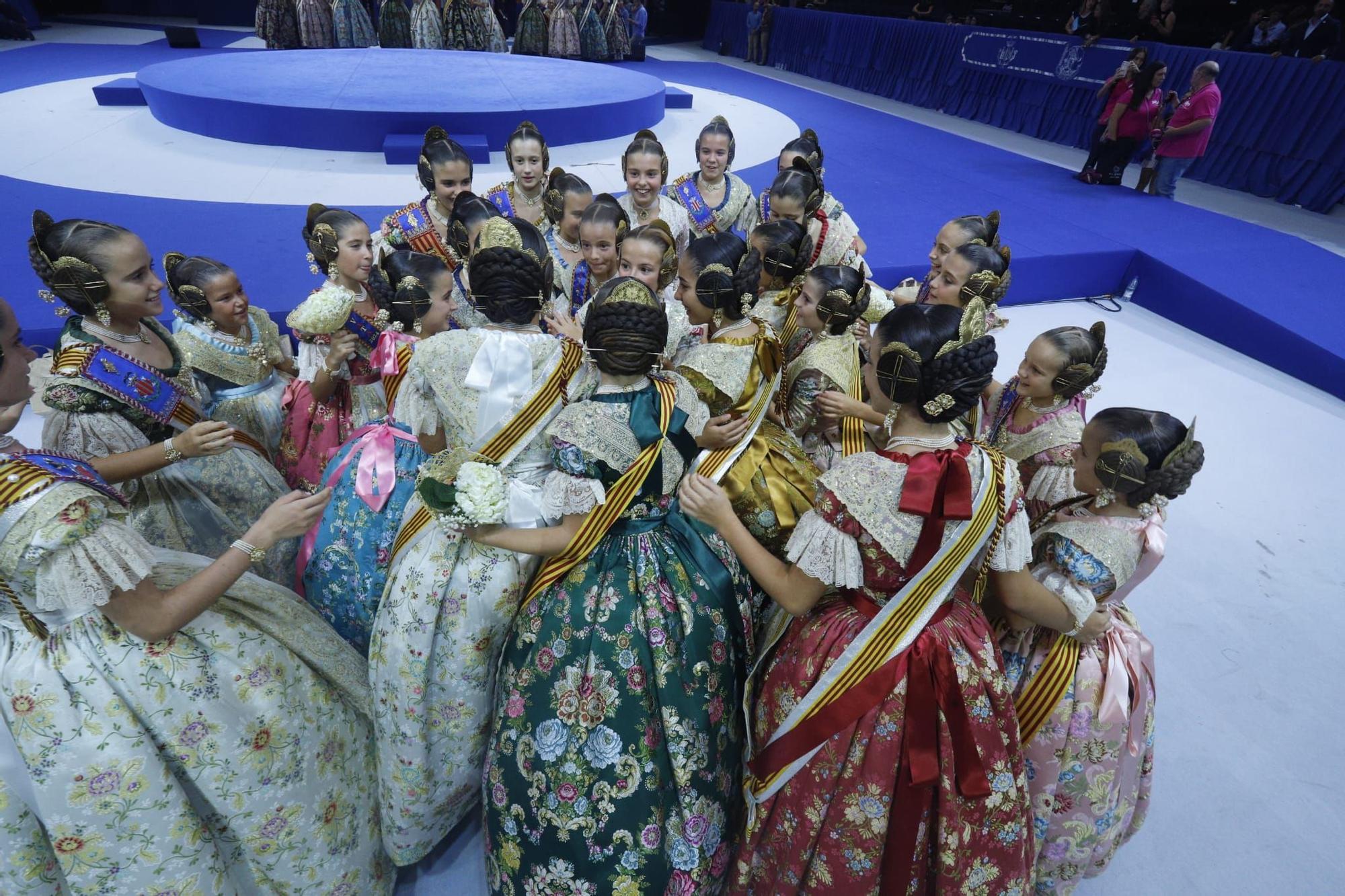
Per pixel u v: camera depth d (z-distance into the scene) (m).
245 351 2.25
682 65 15.38
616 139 8.54
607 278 2.69
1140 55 7.75
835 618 1.53
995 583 1.52
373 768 1.74
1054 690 1.64
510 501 1.54
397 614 1.62
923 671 1.44
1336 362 4.72
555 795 1.50
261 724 1.42
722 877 1.71
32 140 7.17
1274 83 8.00
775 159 8.10
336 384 2.33
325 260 2.45
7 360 1.40
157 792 1.32
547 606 1.55
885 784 1.43
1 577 1.20
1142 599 3.00
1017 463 2.09
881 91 13.20
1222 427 4.36
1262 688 2.60
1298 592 3.07
